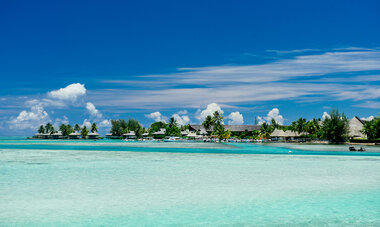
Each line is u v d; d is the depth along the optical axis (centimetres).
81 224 1388
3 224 1377
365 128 11512
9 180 2538
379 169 3431
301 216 1532
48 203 1752
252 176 2833
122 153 6203
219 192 2089
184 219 1475
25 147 9281
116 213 1565
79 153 6131
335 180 2611
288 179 2659
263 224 1405
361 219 1481
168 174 2948
